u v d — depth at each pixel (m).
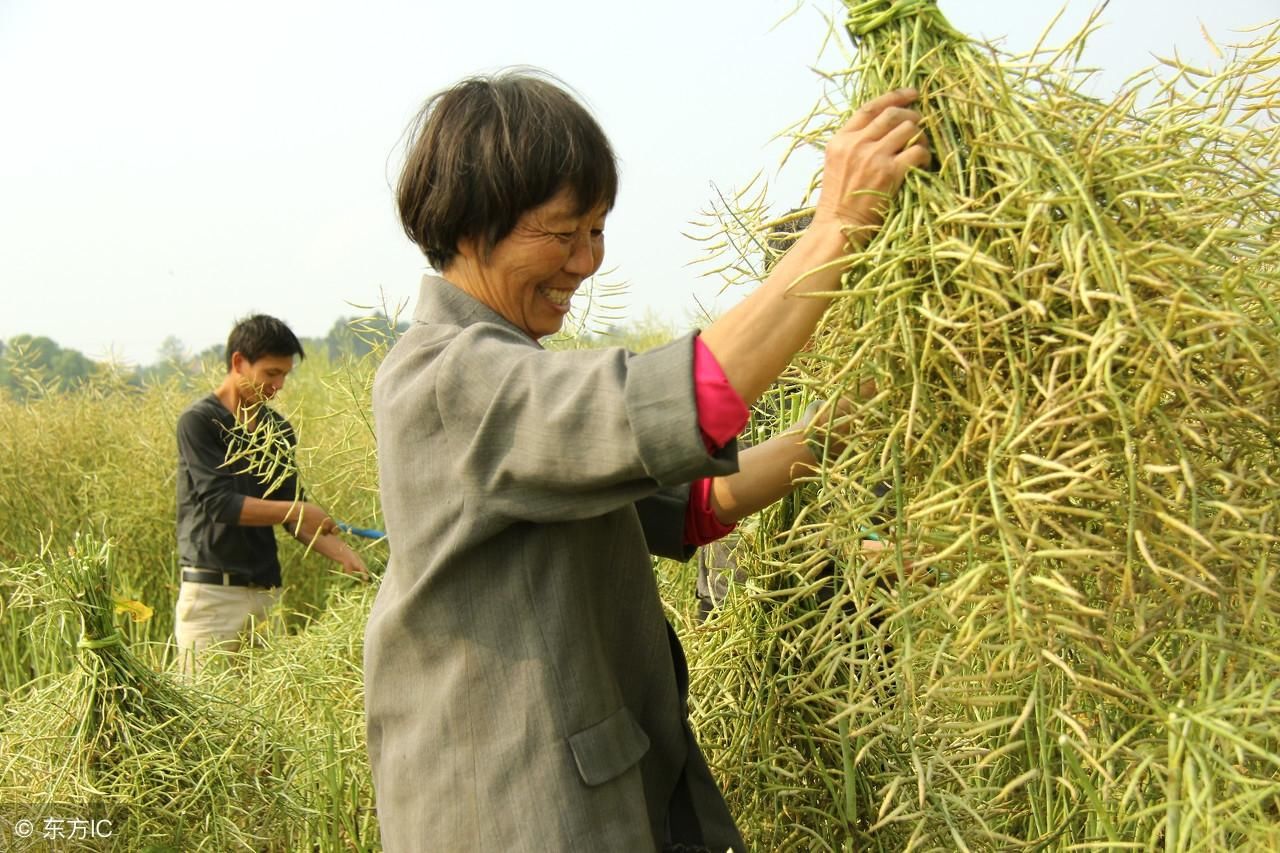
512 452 1.37
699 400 1.29
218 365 5.92
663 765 1.71
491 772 1.47
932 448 1.49
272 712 2.99
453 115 1.56
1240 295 1.42
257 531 4.29
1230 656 1.38
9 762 2.72
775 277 1.38
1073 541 1.36
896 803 1.93
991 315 1.39
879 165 1.40
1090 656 1.43
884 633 1.76
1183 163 1.41
